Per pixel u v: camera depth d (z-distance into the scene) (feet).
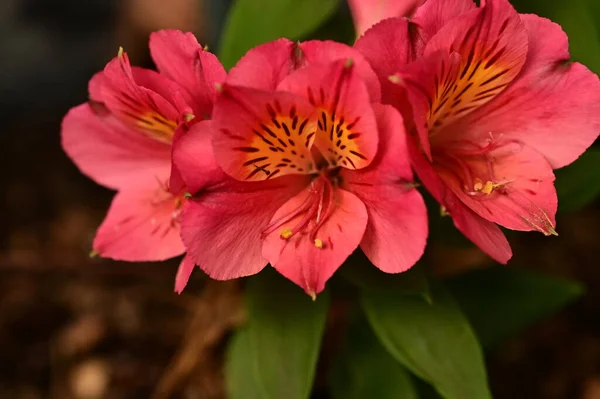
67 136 0.93
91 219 1.44
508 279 1.03
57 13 1.73
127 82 0.82
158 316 1.29
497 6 0.76
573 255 1.37
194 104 0.84
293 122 0.77
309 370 0.88
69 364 1.26
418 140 0.82
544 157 0.84
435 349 0.89
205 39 1.47
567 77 0.82
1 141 1.55
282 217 0.81
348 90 0.75
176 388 1.21
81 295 1.32
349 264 0.88
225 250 0.81
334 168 0.83
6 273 1.34
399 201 0.76
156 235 0.89
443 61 0.77
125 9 1.55
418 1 0.83
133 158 0.93
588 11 0.98
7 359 1.26
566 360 1.26
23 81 1.62
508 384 1.24
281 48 0.77
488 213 0.81
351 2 0.88
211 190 0.79
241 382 1.02
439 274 1.21
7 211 1.44
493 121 0.85
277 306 0.91
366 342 1.03
